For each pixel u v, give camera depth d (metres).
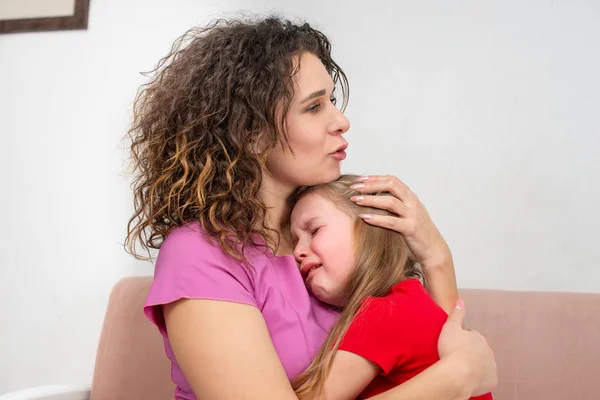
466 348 0.94
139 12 1.95
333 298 1.11
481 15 1.66
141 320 1.62
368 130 1.73
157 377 1.57
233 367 0.90
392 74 1.72
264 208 1.10
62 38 2.02
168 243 1.05
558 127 1.58
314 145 1.11
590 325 1.35
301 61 1.11
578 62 1.58
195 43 1.21
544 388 1.35
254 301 1.01
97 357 1.64
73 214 1.94
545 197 1.58
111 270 1.89
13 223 2.00
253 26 1.17
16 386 1.95
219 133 1.11
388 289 1.09
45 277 1.95
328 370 0.96
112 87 1.95
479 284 1.62
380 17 1.74
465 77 1.66
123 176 1.89
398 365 0.99
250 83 1.09
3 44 2.08
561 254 1.56
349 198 1.13
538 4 1.62
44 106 2.01
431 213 1.67
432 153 1.67
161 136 1.15
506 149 1.62
